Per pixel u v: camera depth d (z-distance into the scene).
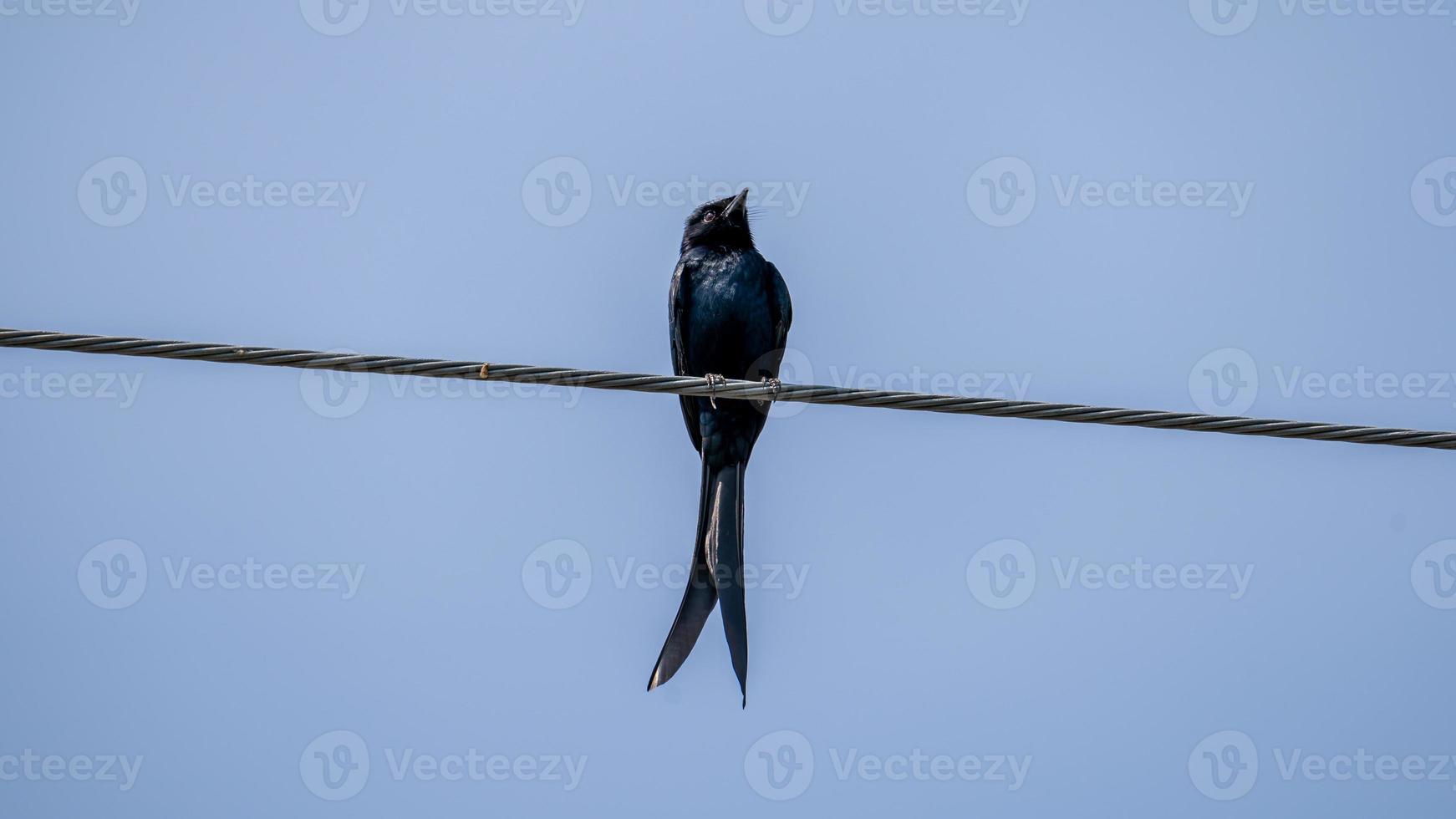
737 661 11.69
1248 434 10.28
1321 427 10.21
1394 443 10.20
